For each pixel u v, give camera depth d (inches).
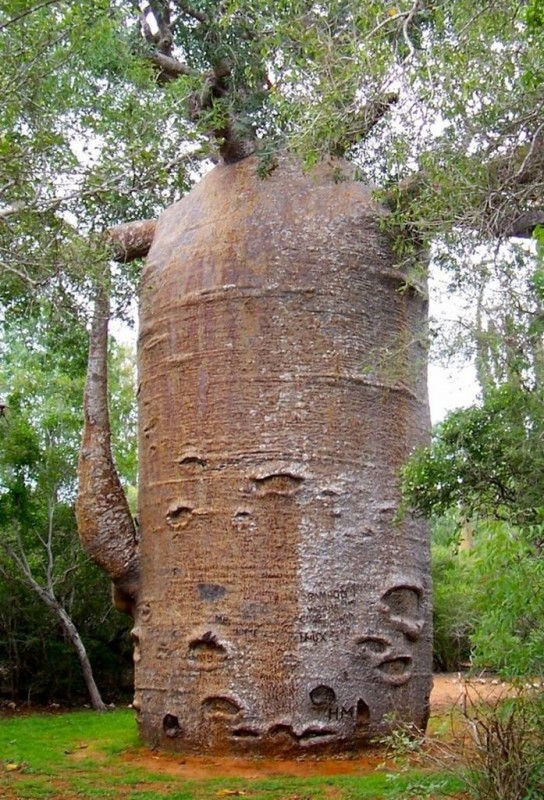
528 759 241.1
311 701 365.1
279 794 314.8
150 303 436.5
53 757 402.0
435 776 286.7
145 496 424.2
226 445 390.6
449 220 311.1
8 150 338.6
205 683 375.2
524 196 309.3
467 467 293.3
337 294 402.0
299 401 389.4
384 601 383.2
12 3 339.3
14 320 512.7
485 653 236.2
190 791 322.3
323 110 322.3
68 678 707.4
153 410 421.7
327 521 379.9
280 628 370.0
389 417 401.7
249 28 415.5
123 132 374.0
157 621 400.8
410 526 400.5
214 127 411.5
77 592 730.2
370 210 417.7
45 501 723.4
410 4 302.8
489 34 283.0
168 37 473.1
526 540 239.1
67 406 794.8
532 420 287.1
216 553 383.2
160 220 468.4
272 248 406.0
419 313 426.6
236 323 400.5
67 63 418.0
